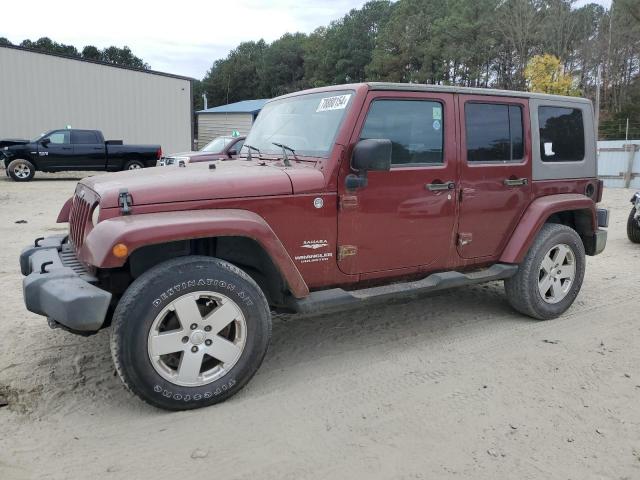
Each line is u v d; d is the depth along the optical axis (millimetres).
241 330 3289
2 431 2963
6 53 22516
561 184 4984
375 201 3830
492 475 2664
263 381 3648
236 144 13414
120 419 3119
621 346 4309
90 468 2664
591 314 5121
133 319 2941
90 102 24750
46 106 23703
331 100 3926
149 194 3143
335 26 82562
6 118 22891
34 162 18297
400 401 3395
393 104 3881
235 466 2709
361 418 3188
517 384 3633
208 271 3129
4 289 5520
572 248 4977
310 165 3740
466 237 4355
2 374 3646
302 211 3559
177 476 2621
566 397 3457
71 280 3086
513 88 46125
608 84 46969
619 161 19422
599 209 5391
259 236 3270
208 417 3158
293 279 3438
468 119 4293
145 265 3326
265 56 90812
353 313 5066
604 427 3111
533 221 4656
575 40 40312
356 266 3857
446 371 3832
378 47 64125
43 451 2789
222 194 3309
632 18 37000
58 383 3535
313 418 3178
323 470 2689
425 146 4062
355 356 4090
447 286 4242
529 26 42656
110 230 2920
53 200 13273
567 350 4219
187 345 3129
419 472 2680
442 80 54781
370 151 3461
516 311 5109
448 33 53156
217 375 3242
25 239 8195
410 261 4109
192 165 4133
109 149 19062
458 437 2994
